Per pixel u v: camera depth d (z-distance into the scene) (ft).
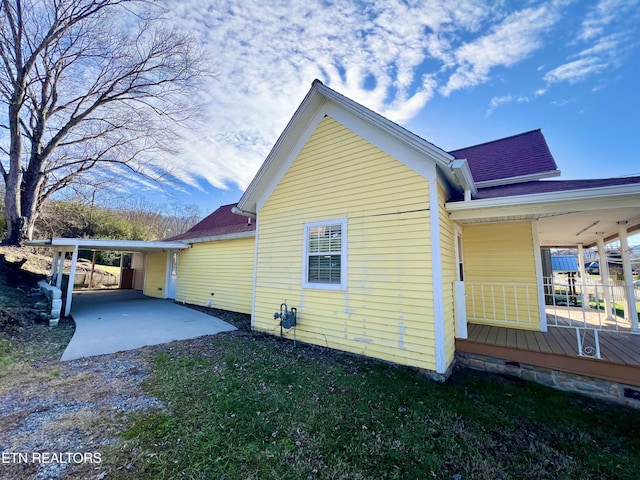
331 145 19.25
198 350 17.47
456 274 18.10
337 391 12.12
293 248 20.62
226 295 32.48
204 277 35.65
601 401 11.97
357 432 9.22
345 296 17.51
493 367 14.83
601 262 24.80
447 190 17.51
